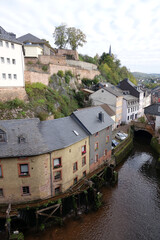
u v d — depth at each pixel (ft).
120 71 318.04
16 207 56.70
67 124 73.97
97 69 231.50
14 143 56.08
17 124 61.21
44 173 59.67
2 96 84.64
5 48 85.20
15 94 90.84
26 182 58.03
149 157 116.78
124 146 116.26
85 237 57.88
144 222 65.26
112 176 85.76
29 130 60.95
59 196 63.62
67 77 147.64
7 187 57.41
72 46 208.23
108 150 97.50
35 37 157.58
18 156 53.88
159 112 133.39
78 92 151.43
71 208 66.85
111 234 59.67
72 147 67.51
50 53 175.11
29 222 58.49
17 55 92.43
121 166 103.91
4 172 55.93
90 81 188.75
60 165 63.31
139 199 77.00
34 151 55.42
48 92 114.32
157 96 279.08
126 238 58.54
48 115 98.43
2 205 58.03
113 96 149.59
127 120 171.83
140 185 86.74
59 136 65.26
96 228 61.46
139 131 163.12
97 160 87.45
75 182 73.10
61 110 115.96
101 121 88.99
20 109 87.71
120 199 76.48
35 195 60.03
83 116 83.25
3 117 78.95
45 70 128.06
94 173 81.05
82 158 75.36
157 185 87.20
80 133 73.46
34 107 95.61
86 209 67.97
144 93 212.43
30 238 55.93
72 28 198.49
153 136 134.62
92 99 161.89
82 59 235.40
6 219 51.83
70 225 61.87
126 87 197.98
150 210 71.05
